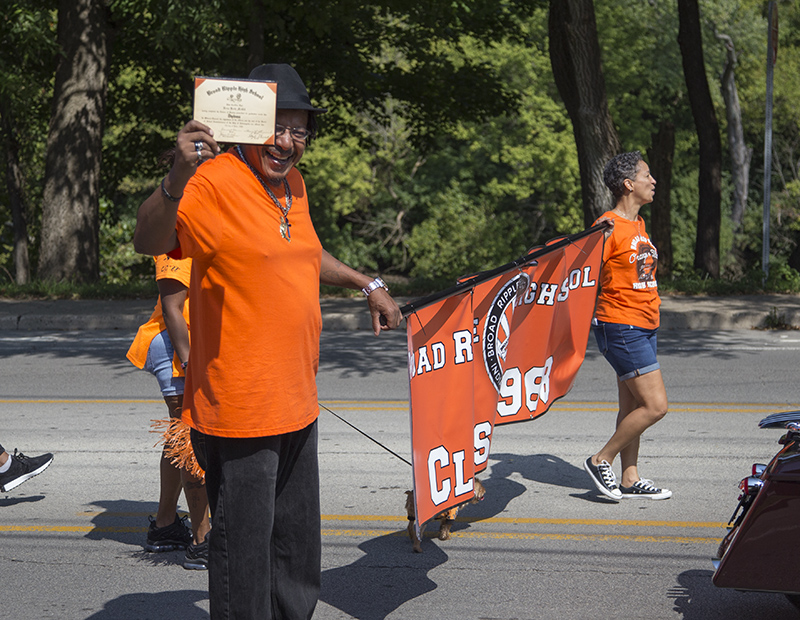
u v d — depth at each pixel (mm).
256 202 3023
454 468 4113
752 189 48688
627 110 43219
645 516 5316
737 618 3967
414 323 3865
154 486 5980
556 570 4520
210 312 3043
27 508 5539
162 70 23656
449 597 4203
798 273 19000
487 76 25203
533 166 44469
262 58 18156
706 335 13062
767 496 3342
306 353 3172
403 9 19281
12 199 22625
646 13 41750
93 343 12484
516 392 4887
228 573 3111
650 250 5340
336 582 4387
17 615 4020
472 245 46312
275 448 3119
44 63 21078
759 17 43562
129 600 4195
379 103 25531
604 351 5445
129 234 25797
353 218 49844
